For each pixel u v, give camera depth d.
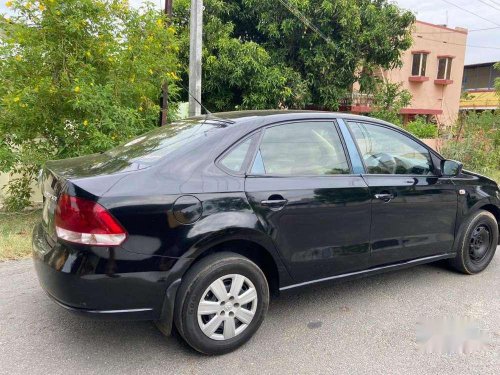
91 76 6.34
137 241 2.76
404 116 21.84
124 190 2.77
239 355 3.14
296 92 12.26
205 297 3.00
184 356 3.11
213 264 3.00
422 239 4.17
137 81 6.88
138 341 3.30
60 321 3.56
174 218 2.84
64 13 6.15
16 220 6.36
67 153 6.50
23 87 6.14
